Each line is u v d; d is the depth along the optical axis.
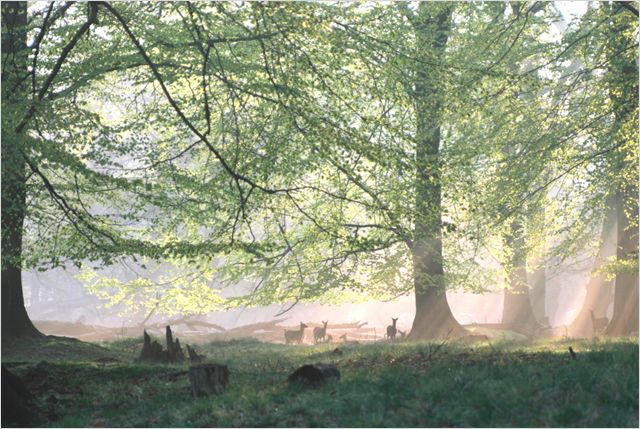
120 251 16.03
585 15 19.69
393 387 9.46
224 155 17.67
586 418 7.71
